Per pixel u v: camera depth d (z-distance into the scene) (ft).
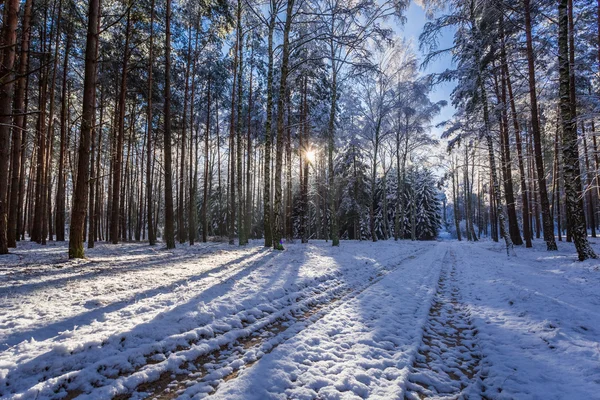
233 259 33.17
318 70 58.08
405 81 75.41
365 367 10.35
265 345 11.93
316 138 74.02
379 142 83.66
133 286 18.81
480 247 66.33
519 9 42.34
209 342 11.83
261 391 8.48
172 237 47.60
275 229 43.70
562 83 31.65
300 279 23.30
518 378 9.50
